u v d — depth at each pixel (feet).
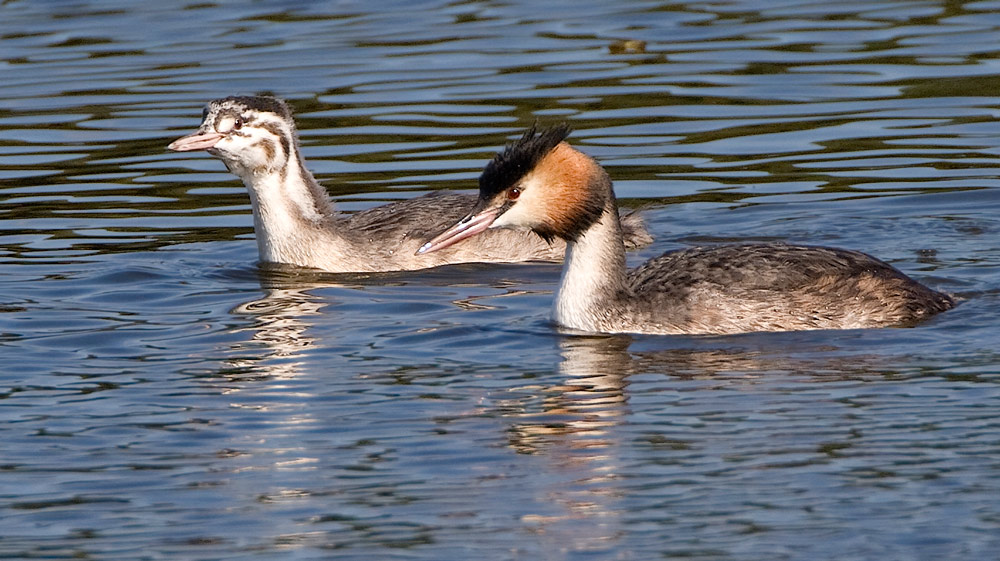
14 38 90.89
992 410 38.70
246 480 35.83
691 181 66.90
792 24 90.84
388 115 76.13
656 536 32.07
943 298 49.62
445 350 46.29
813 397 40.37
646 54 85.30
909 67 81.46
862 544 31.30
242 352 46.32
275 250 59.21
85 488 35.60
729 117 74.84
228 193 68.64
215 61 85.40
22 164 70.85
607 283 48.49
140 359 45.65
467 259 60.08
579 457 36.60
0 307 51.80
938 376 41.78
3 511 34.30
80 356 46.01
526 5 97.30
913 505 33.09
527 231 60.39
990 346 44.65
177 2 99.40
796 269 48.73
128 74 83.35
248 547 32.17
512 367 44.32
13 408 41.11
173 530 33.14
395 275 58.18
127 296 53.62
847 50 84.99
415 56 85.87
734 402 40.24
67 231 62.44
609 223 48.49
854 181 66.13
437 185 67.00
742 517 32.83
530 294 54.03
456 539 32.27
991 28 87.76
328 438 38.45
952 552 30.81
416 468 36.27
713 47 86.48
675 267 49.60
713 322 47.67
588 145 71.31
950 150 69.41
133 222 64.03
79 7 98.22
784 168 67.92
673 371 43.45
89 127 75.61
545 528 32.63
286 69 83.56
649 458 36.40
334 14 95.86
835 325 47.65
